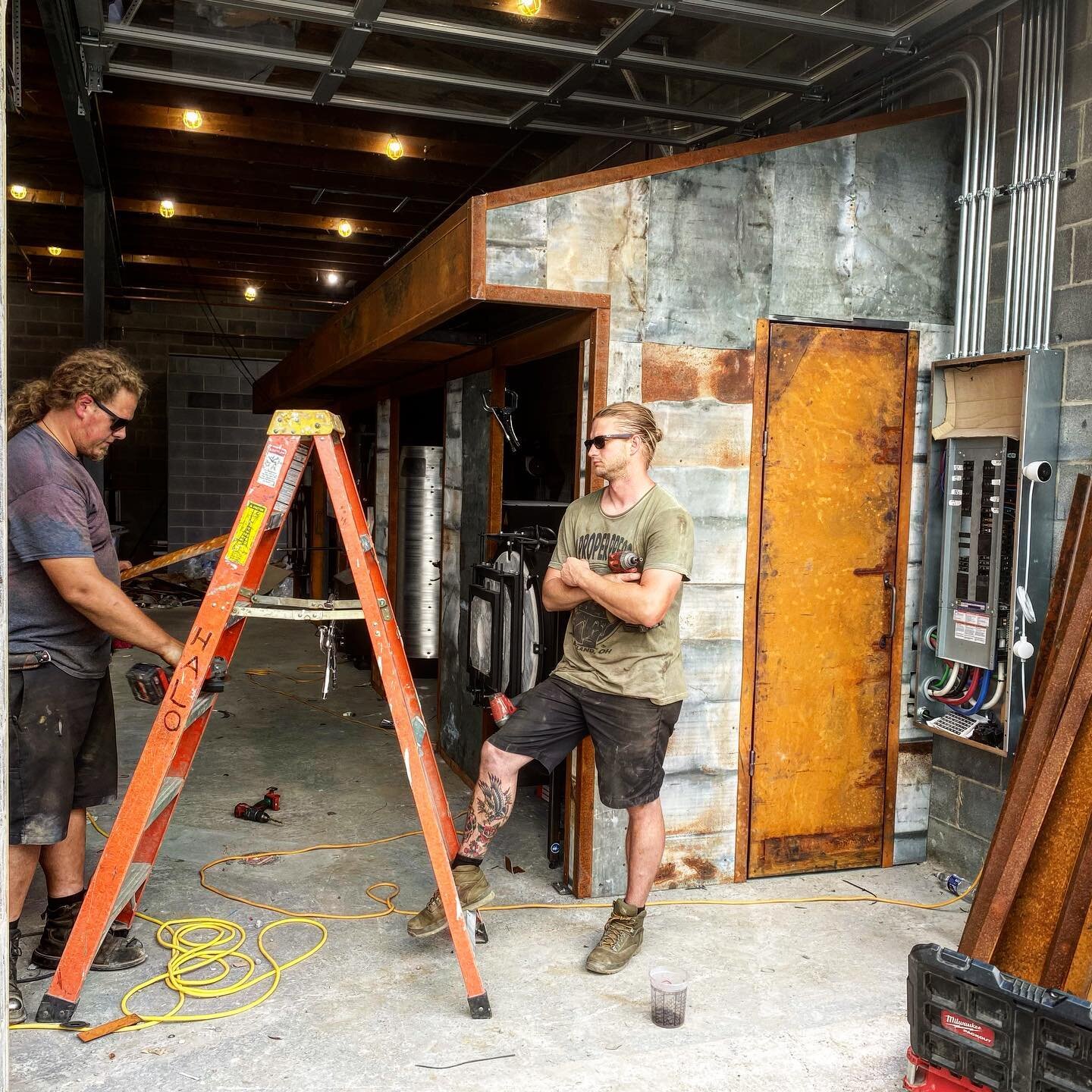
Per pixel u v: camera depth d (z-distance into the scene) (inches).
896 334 131.8
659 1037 91.3
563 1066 86.1
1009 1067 73.7
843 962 107.0
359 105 173.3
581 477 123.3
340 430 97.9
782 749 129.6
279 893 122.0
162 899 118.5
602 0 125.6
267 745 190.2
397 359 183.5
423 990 99.3
